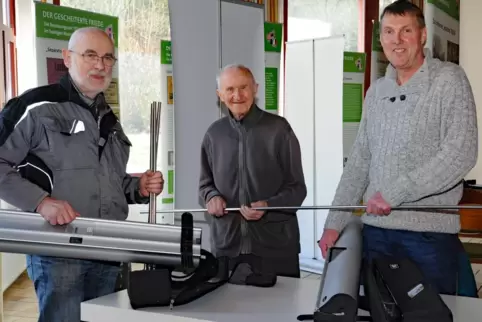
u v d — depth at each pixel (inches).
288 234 115.9
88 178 91.1
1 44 158.4
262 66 137.5
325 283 60.6
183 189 127.6
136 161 210.4
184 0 125.7
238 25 132.7
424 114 81.7
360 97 201.3
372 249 86.1
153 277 63.1
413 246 83.0
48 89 91.1
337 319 54.4
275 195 115.4
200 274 69.8
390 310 56.4
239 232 115.4
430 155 82.0
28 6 189.6
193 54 127.3
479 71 283.0
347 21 261.4
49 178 88.7
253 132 115.7
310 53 195.0
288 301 66.6
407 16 81.4
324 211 188.1
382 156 85.1
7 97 166.1
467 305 65.0
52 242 67.8
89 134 92.0
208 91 129.1
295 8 252.7
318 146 193.5
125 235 67.4
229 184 116.2
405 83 83.9
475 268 217.9
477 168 275.0
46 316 88.6
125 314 63.1
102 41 91.4
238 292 70.4
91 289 93.0
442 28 231.1
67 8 138.7
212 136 117.8
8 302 173.9
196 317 60.6
